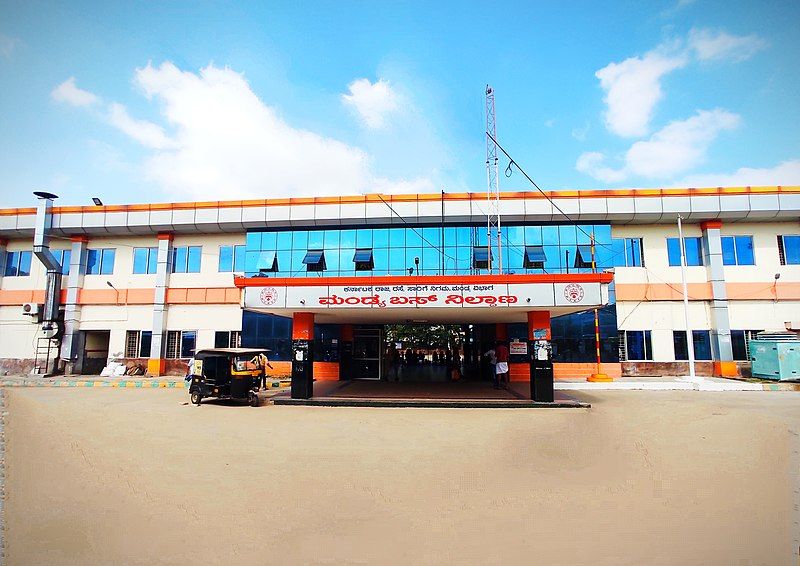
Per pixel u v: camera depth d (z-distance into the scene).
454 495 5.69
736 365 20.06
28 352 23.30
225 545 4.34
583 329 20.28
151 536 4.53
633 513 5.15
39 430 9.38
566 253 20.50
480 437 8.90
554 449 7.89
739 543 4.39
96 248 23.56
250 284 14.12
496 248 20.52
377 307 13.62
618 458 7.31
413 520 4.94
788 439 8.45
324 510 5.20
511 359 16.22
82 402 14.12
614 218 20.56
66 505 5.31
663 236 21.16
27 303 23.44
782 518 4.96
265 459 7.25
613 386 17.70
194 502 5.41
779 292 20.34
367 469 6.71
